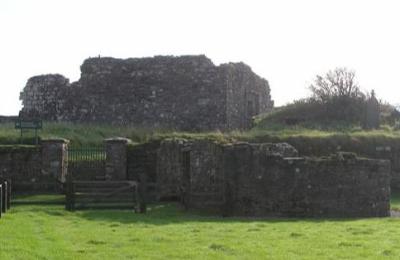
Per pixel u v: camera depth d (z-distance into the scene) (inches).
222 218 977.5
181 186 1194.6
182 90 1867.6
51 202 1058.7
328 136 1520.7
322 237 744.3
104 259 608.7
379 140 1514.5
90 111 1911.9
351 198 1017.5
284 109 1951.3
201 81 1857.8
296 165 1013.8
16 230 761.0
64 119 1918.1
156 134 1562.5
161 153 1274.6
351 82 1910.7
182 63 1868.8
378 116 1775.3
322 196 1011.3
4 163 1334.9
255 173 1024.9
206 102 1852.9
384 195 1032.2
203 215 1017.5
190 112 1859.0
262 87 2215.8
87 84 1918.1
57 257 608.7
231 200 1026.7
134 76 1897.1
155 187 1249.4
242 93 1988.2
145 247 672.4
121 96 1900.8
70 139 1565.0
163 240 719.1
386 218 987.3
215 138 1337.4
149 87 1886.1
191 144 1195.3
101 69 1914.4
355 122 1814.7
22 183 1275.8
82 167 1397.6
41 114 1934.1
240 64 1977.1
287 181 1013.8
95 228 818.2
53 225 840.9
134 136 1657.2
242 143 1064.2
